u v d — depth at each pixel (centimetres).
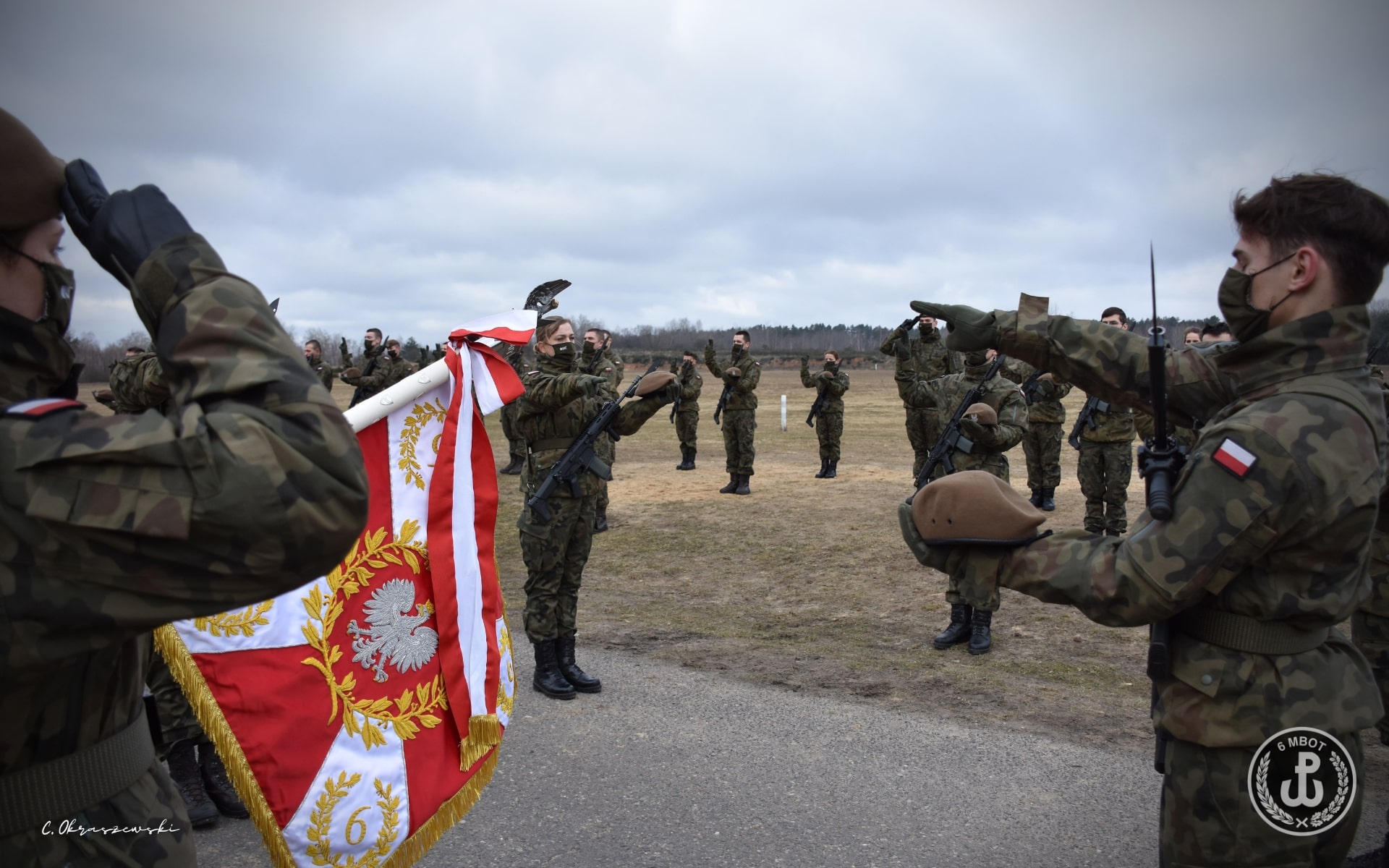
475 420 276
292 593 236
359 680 242
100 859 128
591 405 524
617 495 1261
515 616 684
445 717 255
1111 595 184
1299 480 172
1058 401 1052
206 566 108
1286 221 184
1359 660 198
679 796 380
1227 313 197
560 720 464
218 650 227
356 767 236
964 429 636
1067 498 1170
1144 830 348
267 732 227
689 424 1499
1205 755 192
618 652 584
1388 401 244
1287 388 185
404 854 241
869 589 753
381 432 261
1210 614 190
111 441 107
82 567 108
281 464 108
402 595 252
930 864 326
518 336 286
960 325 229
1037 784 387
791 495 1238
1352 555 181
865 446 1850
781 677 531
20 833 122
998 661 559
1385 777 391
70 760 127
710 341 1479
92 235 125
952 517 201
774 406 3148
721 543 942
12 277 124
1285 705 183
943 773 398
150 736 148
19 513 107
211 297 117
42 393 131
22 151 121
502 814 366
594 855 335
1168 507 181
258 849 348
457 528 263
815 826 354
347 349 1639
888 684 516
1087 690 504
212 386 112
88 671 128
